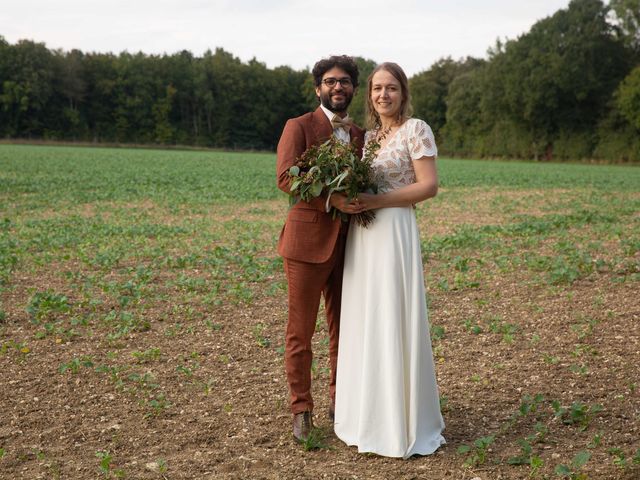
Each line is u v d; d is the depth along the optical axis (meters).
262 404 4.68
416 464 3.72
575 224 14.63
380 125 4.26
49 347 5.96
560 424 4.19
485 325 6.61
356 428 3.98
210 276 9.06
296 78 109.38
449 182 30.55
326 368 5.49
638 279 8.39
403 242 3.89
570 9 69.69
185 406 4.63
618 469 3.53
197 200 20.75
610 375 5.06
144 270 8.99
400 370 3.81
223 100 104.00
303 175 3.82
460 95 81.31
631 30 68.81
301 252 3.97
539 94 68.31
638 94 61.00
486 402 4.62
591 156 67.62
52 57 95.31
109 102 100.25
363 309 3.97
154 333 6.42
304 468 3.68
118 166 39.44
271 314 7.14
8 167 35.59
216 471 3.64
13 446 3.98
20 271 9.34
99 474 3.60
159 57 107.62
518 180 32.25
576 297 7.65
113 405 4.64
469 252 10.95
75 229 13.70
